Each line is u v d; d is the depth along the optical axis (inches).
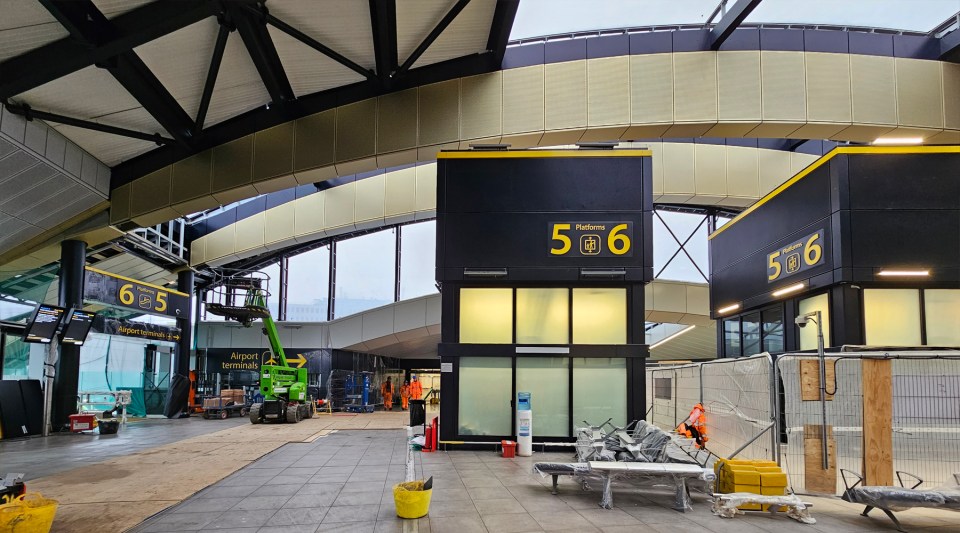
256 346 1316.4
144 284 989.2
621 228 542.9
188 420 964.6
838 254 550.3
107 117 621.0
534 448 512.7
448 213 551.5
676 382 594.6
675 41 682.8
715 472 326.3
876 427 326.6
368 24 573.0
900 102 676.7
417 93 695.1
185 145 701.3
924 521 280.4
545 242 544.1
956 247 541.0
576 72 683.4
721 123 665.6
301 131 713.6
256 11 503.2
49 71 487.2
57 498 330.6
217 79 616.4
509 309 542.3
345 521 277.6
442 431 522.6
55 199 677.9
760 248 734.5
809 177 609.9
